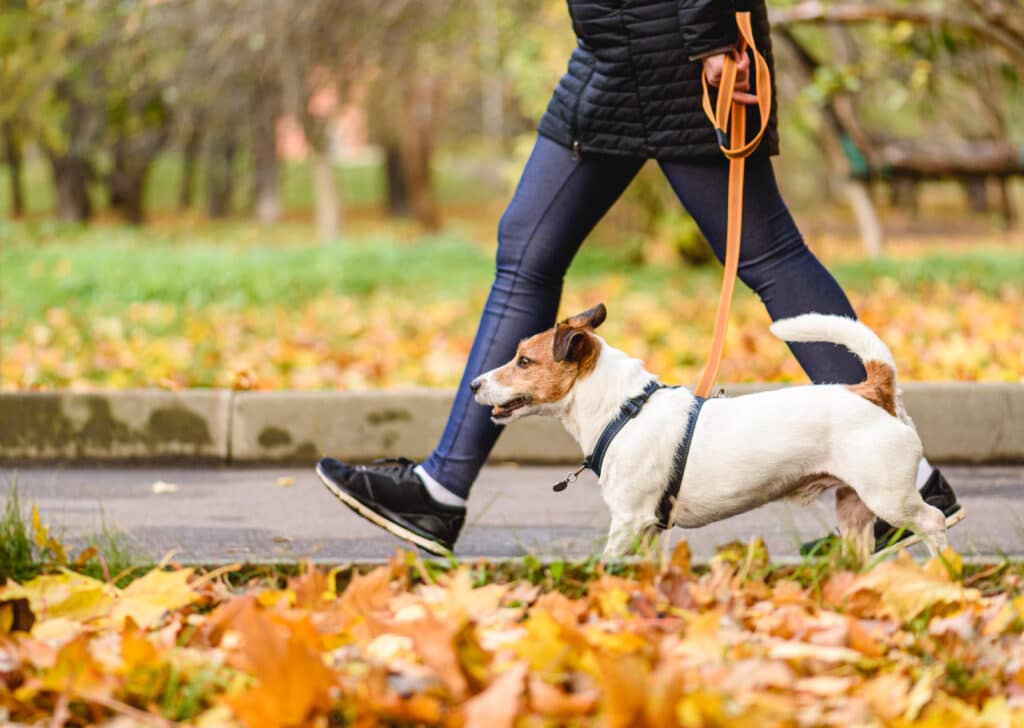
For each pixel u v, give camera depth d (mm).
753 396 4684
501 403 4906
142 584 4113
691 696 3000
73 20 13906
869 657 3580
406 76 21047
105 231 29344
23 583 4445
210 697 3355
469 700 3174
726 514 4699
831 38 17125
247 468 7523
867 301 13266
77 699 3332
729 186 4883
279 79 17719
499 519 6129
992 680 3473
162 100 17156
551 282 5219
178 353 10289
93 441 7582
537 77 17719
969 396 7301
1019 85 16641
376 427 7543
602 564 4355
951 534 5555
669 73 4836
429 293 15727
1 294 14617
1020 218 36656
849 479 4512
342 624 3908
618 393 4746
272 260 19281
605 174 5094
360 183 60375
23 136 16766
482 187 55062
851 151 17531
